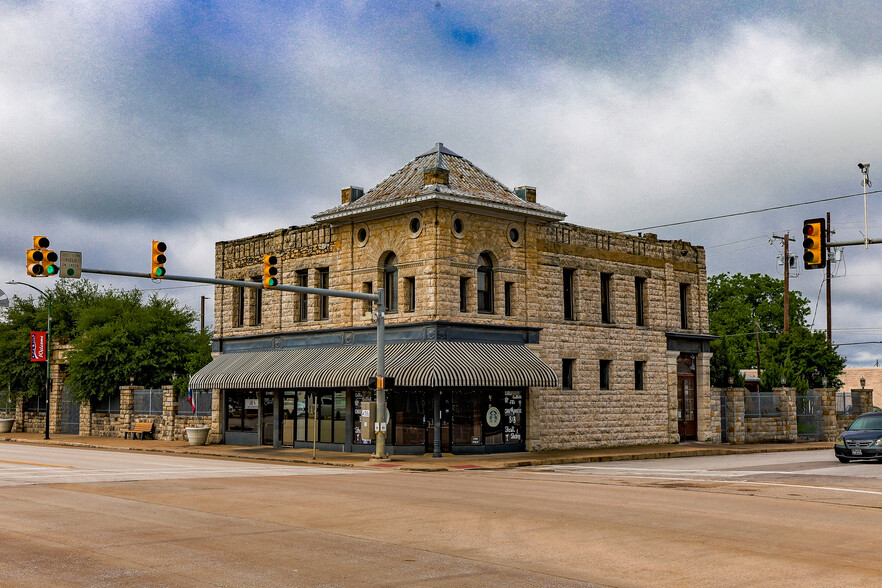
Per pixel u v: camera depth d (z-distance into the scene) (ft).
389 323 110.73
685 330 136.56
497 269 112.47
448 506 55.26
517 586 32.71
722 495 63.67
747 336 237.25
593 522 48.60
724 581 33.81
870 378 259.80
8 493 61.05
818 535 44.62
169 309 170.81
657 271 132.26
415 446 107.76
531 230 116.37
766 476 80.18
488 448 109.09
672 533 44.91
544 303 116.78
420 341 107.14
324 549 39.91
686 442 134.51
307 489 65.31
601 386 124.67
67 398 177.37
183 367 164.76
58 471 79.51
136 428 151.84
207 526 46.29
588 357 121.29
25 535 43.01
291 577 33.86
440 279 106.32
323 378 110.93
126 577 33.55
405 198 106.83
